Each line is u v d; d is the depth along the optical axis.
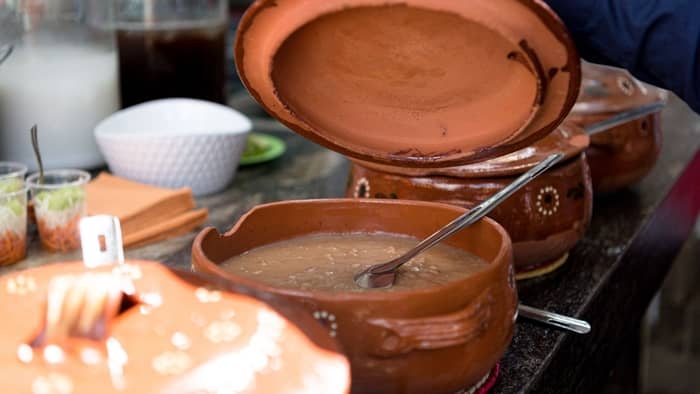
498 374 0.78
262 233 0.82
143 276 0.58
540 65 0.68
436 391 0.66
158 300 0.57
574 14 0.86
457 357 0.64
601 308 1.05
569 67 0.68
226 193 1.43
